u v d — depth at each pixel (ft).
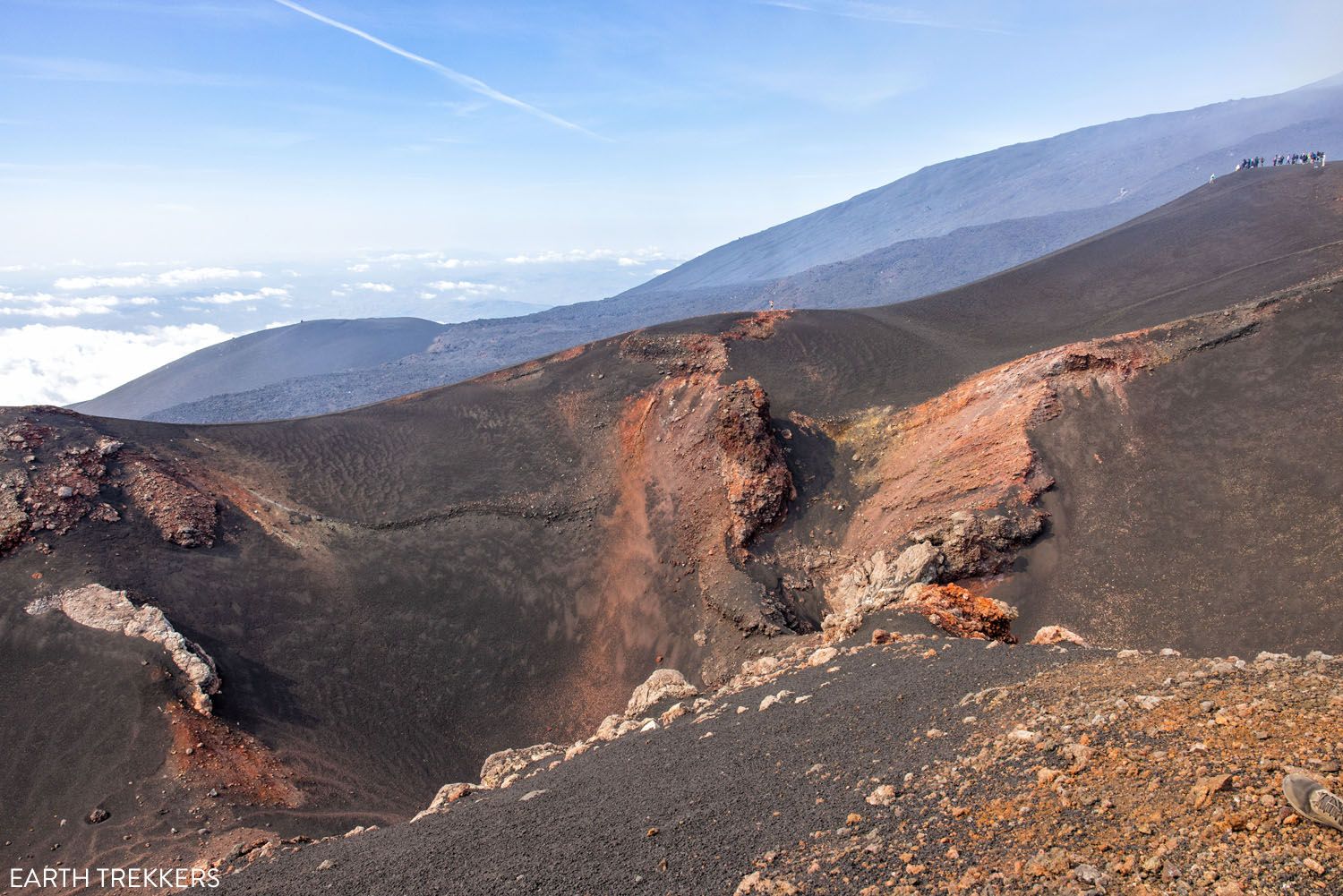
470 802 67.41
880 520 175.11
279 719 138.82
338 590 175.01
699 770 53.52
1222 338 168.96
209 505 183.52
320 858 60.75
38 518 157.07
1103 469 157.28
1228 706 33.99
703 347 253.24
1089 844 27.35
